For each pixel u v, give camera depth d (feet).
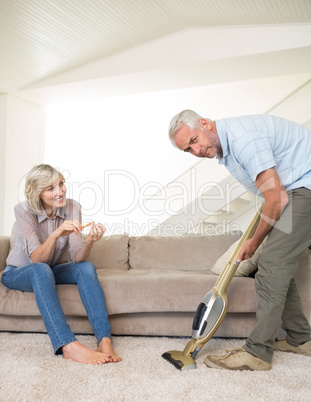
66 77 17.63
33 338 7.36
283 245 6.00
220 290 6.23
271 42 14.58
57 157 22.79
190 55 15.75
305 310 7.22
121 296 7.27
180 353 6.22
